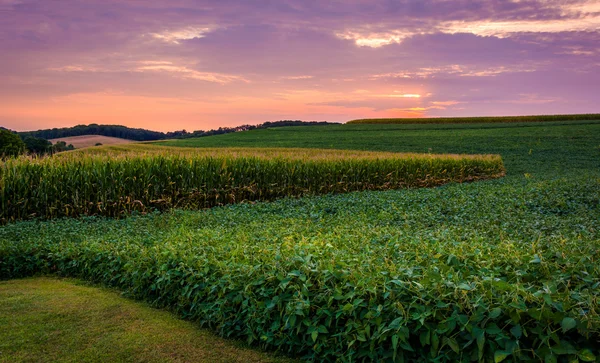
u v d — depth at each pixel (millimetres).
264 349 4652
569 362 3215
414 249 5633
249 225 8969
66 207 12914
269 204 13328
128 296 6277
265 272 4867
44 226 10078
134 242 7531
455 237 6773
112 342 4828
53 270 7840
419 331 3715
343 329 4117
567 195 13133
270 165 17891
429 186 23094
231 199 16344
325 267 4621
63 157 14695
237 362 4398
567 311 3402
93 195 13672
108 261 6961
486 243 6020
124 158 15539
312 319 4293
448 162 25250
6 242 8188
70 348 4699
